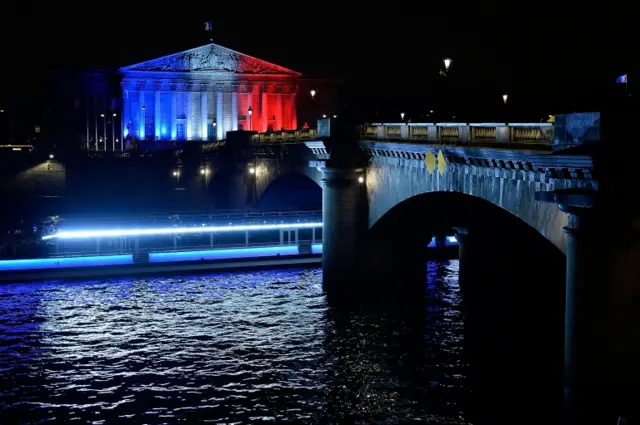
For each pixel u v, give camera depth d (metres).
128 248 68.88
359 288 52.84
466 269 52.78
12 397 35.78
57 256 63.62
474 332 44.12
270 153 81.56
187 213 79.81
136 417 33.56
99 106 169.00
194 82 168.00
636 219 25.88
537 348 41.19
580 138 26.12
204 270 64.25
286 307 50.75
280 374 38.22
